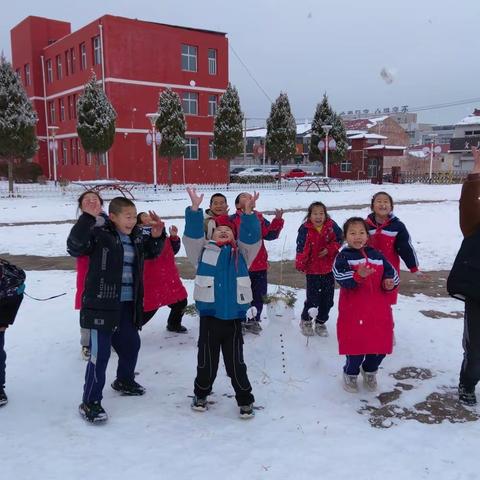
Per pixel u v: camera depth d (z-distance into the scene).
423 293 7.09
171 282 5.16
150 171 33.75
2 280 3.76
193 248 3.78
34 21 39.44
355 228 3.94
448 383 4.27
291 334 4.48
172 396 4.04
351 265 3.89
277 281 7.91
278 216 5.36
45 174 40.53
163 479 2.94
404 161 51.22
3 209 18.16
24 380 4.32
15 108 23.16
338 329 4.05
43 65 39.47
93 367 3.62
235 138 31.38
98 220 3.67
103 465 3.08
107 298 3.60
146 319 5.20
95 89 27.25
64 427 3.54
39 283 7.77
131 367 4.02
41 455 3.19
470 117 57.28
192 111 36.00
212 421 3.64
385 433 3.49
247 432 3.48
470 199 3.85
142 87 33.12
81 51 34.66
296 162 64.94
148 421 3.63
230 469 3.04
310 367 4.34
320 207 5.18
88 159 34.88
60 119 38.47
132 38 32.50
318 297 5.22
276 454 3.21
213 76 36.41
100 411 3.63
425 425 3.61
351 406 3.86
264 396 3.98
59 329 5.57
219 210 5.36
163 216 16.45
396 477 2.98
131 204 3.78
